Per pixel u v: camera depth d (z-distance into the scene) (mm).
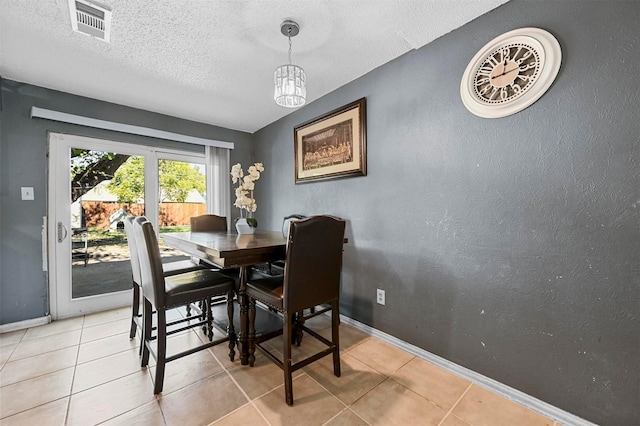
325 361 1837
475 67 1592
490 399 1476
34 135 2443
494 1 1470
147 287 1611
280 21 1642
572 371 1288
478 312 1610
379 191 2189
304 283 1484
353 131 2373
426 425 1291
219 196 3531
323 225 1517
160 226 3197
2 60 2041
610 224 1184
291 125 3168
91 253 2762
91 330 2309
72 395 1488
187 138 3260
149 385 1573
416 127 1922
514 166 1456
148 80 2363
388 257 2121
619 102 1157
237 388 1546
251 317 1739
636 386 1135
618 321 1172
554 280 1335
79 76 2283
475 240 1620
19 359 1850
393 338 2076
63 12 1555
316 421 1309
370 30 1724
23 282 2396
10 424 1286
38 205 2465
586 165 1237
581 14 1247
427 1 1481
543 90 1341
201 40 1822
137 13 1558
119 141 2898
